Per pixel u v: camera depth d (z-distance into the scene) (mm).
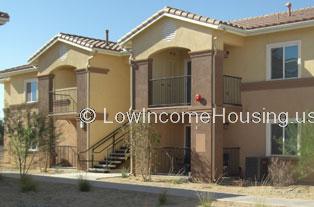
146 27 23094
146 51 23359
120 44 24250
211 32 21000
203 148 20984
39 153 25859
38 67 29812
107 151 27141
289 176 19297
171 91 24484
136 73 23750
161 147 23328
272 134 21375
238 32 21562
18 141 21562
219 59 21078
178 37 22125
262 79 21719
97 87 27109
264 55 21719
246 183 20062
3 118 22281
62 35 28047
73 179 21328
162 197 15133
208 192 17359
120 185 19375
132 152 22516
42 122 21953
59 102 28688
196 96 21297
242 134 22172
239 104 22156
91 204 14719
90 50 26578
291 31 21000
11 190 16828
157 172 23625
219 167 20875
